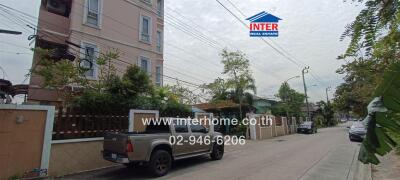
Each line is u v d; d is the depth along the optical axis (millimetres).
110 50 16047
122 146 8211
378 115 2016
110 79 12758
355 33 2332
